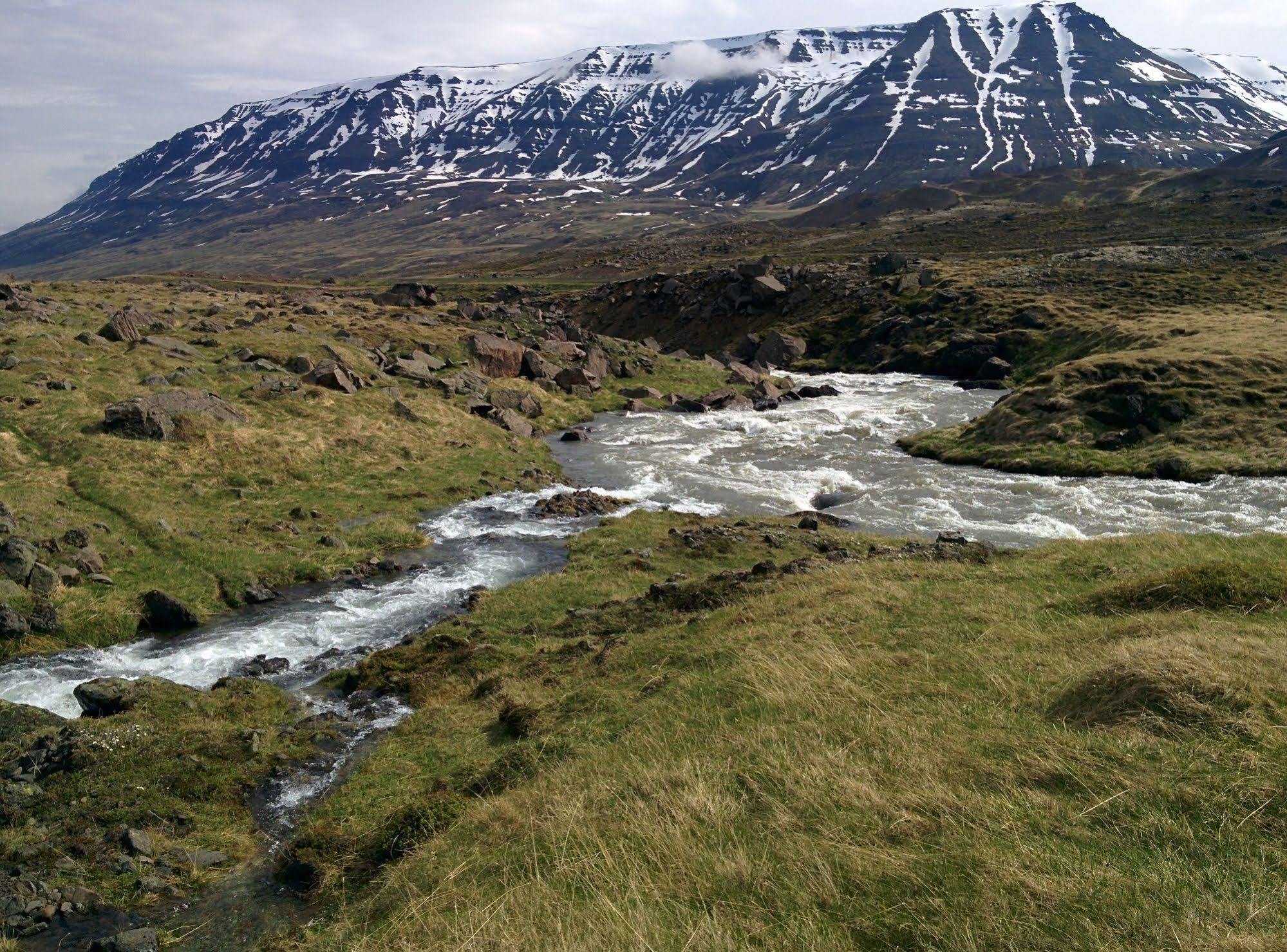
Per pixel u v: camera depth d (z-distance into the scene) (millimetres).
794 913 6715
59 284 74875
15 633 21406
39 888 11625
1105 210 137250
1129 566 18484
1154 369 45375
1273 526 28203
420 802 13102
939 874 6828
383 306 84375
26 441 33406
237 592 25406
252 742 16219
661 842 8445
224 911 11484
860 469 42656
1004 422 45531
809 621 16812
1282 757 7738
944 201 195625
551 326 82125
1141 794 7633
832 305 93188
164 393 37875
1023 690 11094
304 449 38531
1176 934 5492
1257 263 81188
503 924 7543
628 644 18547
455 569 28188
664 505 36438
